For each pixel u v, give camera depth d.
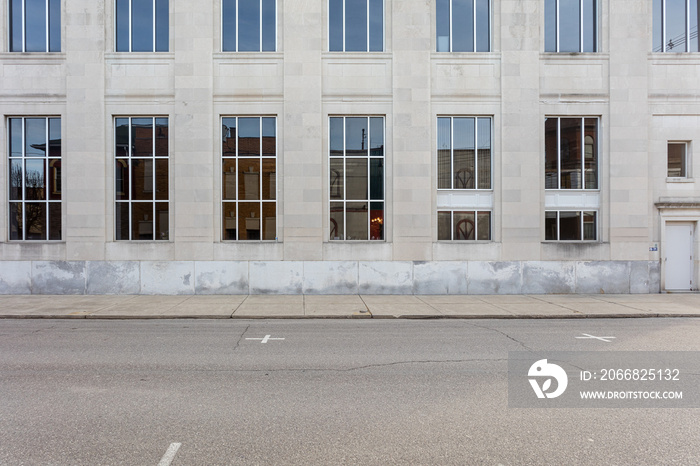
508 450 4.11
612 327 10.23
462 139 15.94
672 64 15.90
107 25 15.49
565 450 4.11
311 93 15.45
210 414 4.95
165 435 4.40
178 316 11.46
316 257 15.38
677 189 15.91
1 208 15.32
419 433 4.47
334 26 15.91
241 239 15.63
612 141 15.72
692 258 15.99
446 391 5.75
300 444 4.21
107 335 9.30
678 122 15.91
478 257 15.56
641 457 3.97
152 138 15.62
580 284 15.64
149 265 15.23
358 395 5.59
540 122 15.75
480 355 7.59
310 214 15.37
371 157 15.79
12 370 6.66
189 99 15.34
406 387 5.91
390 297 14.70
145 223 15.60
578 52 15.85
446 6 16.08
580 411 5.07
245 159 15.68
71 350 7.95
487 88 15.72
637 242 15.68
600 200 15.93
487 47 16.06
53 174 15.63
